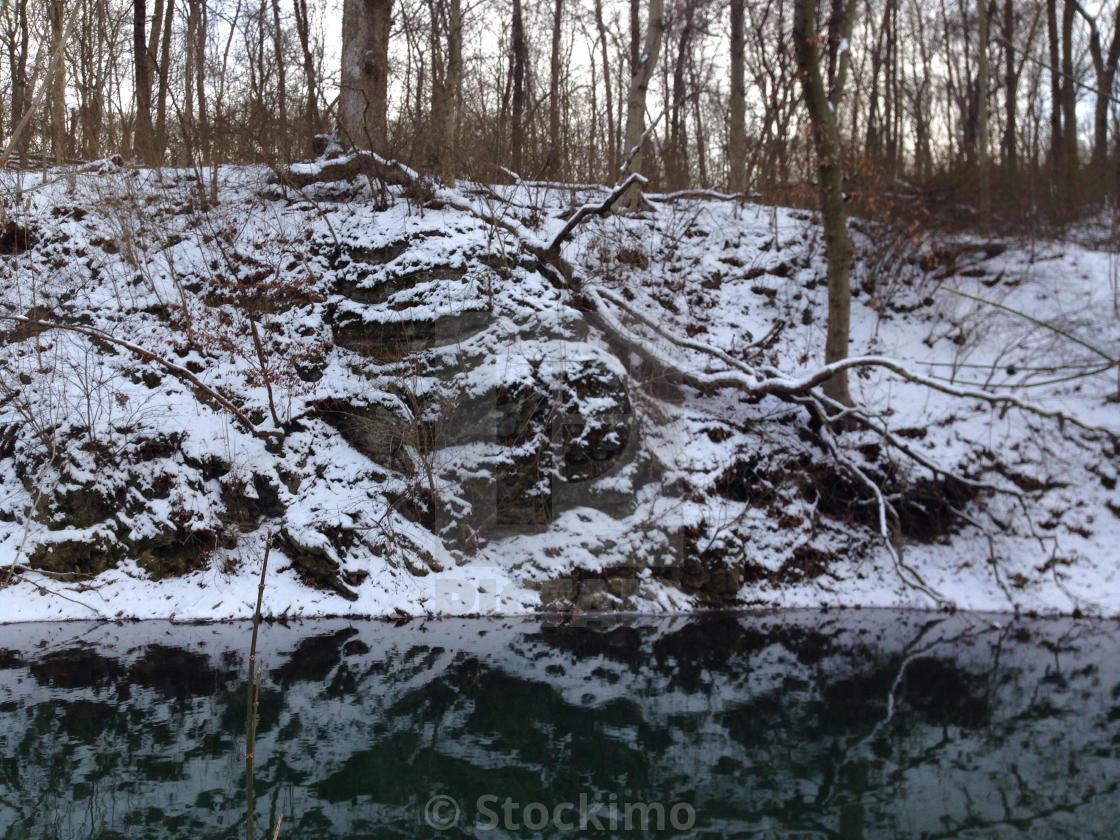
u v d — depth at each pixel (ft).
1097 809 11.91
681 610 23.41
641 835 11.00
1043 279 35.78
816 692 17.40
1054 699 17.24
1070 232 40.34
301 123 35.45
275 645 19.02
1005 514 27.17
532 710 15.78
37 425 23.40
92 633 19.71
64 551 21.88
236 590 21.79
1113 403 30.27
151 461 23.07
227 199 31.48
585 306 26.99
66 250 28.81
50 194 30.83
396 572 22.40
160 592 21.62
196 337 26.30
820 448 28.09
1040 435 28.91
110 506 22.45
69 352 25.72
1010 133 54.34
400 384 24.73
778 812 11.74
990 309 34.17
